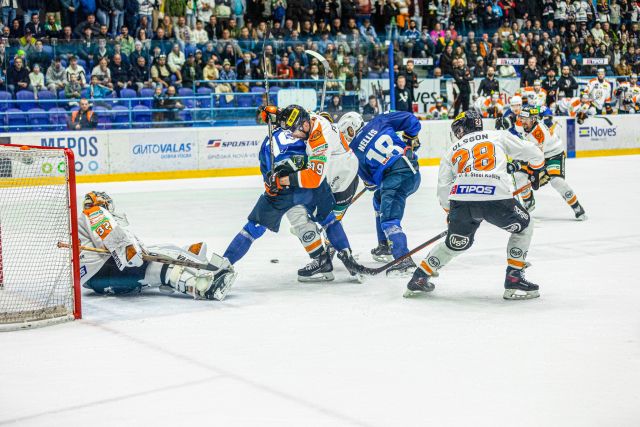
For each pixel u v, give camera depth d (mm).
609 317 5160
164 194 13148
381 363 4230
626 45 22516
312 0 18500
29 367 4254
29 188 11016
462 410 3512
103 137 15359
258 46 17172
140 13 16984
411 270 6602
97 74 16000
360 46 17484
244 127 16719
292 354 4422
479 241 8297
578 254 7523
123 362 4324
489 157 5496
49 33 16125
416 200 11984
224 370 4148
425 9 20406
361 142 6816
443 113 18750
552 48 20562
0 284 6160
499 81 19234
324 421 3410
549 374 3998
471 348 4488
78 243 5309
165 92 16500
